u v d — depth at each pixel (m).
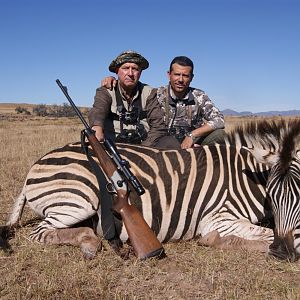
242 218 4.08
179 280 3.37
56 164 4.10
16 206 4.39
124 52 4.87
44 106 68.12
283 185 3.57
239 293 3.12
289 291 3.10
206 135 5.09
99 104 4.91
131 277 3.42
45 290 3.10
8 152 10.45
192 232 4.14
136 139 5.08
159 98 5.39
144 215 3.97
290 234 3.51
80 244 3.82
